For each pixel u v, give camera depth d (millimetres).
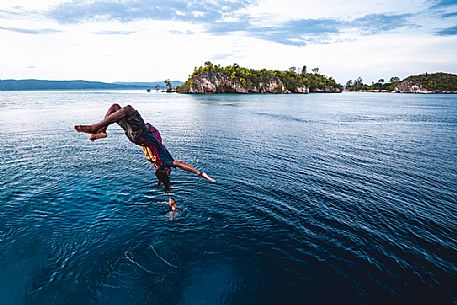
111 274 10305
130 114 5840
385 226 13844
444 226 13898
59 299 9156
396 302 9430
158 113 61688
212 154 26281
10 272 10148
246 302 9320
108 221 13695
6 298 9094
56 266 10578
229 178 19844
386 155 26719
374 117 59375
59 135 34438
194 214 14578
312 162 24109
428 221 14336
